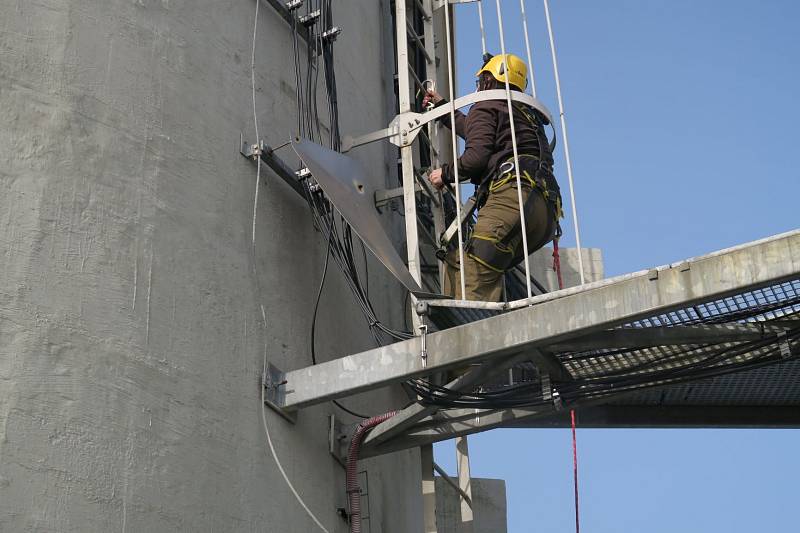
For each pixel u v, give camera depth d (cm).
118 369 751
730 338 877
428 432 1001
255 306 922
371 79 1344
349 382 893
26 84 771
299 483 916
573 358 925
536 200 995
